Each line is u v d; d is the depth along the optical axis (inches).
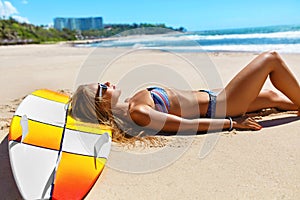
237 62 308.5
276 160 86.7
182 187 75.4
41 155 78.0
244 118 114.0
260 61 110.5
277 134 104.9
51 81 227.3
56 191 66.9
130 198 71.6
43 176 70.7
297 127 110.3
